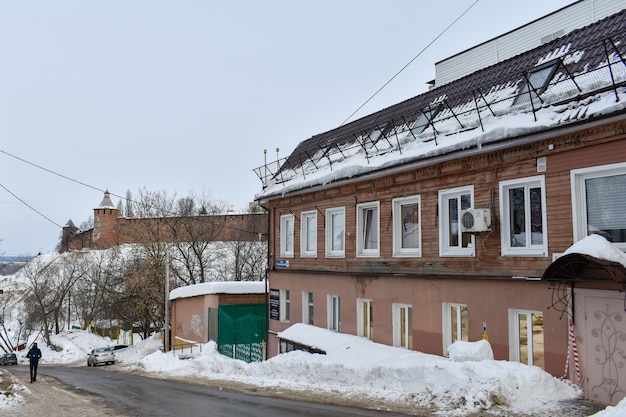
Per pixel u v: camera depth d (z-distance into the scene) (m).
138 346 39.38
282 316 22.14
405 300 14.97
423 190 14.51
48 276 61.88
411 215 15.35
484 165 12.41
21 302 71.81
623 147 9.52
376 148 16.78
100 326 56.12
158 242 38.91
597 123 9.65
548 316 10.72
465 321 13.15
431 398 10.34
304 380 14.88
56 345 53.53
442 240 13.76
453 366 10.63
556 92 11.34
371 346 15.40
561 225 10.59
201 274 41.12
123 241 54.88
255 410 10.98
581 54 12.07
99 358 35.41
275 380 15.82
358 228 17.36
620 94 9.50
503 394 9.30
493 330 12.01
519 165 11.58
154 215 42.28
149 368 25.66
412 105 18.36
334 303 18.89
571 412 8.80
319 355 16.02
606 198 9.94
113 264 45.34
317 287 19.58
